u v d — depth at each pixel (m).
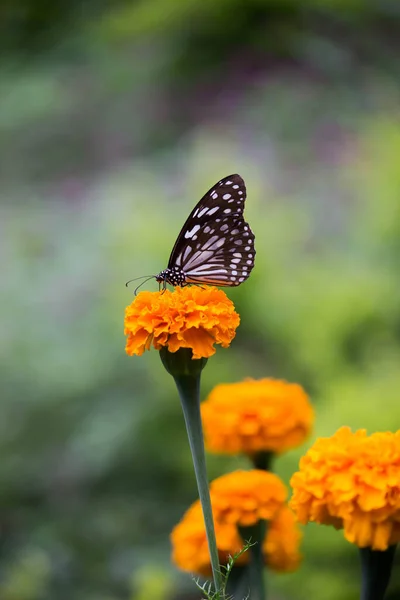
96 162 3.12
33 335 1.99
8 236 2.38
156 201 2.11
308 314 1.66
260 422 1.00
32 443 1.93
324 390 1.54
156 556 1.61
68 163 3.11
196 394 0.88
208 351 0.88
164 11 1.70
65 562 1.60
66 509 1.79
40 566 1.48
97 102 3.06
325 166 2.61
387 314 1.65
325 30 1.82
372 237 1.74
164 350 0.88
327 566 1.35
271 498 0.95
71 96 2.98
